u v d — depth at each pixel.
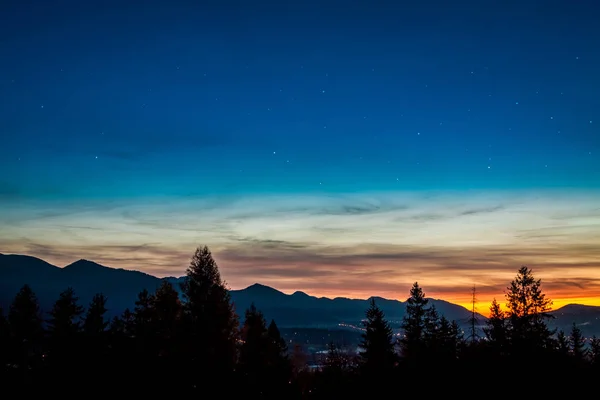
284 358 40.91
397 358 39.59
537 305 30.20
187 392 29.83
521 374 28.92
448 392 31.27
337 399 40.84
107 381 32.47
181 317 30.75
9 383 33.94
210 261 31.25
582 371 29.14
